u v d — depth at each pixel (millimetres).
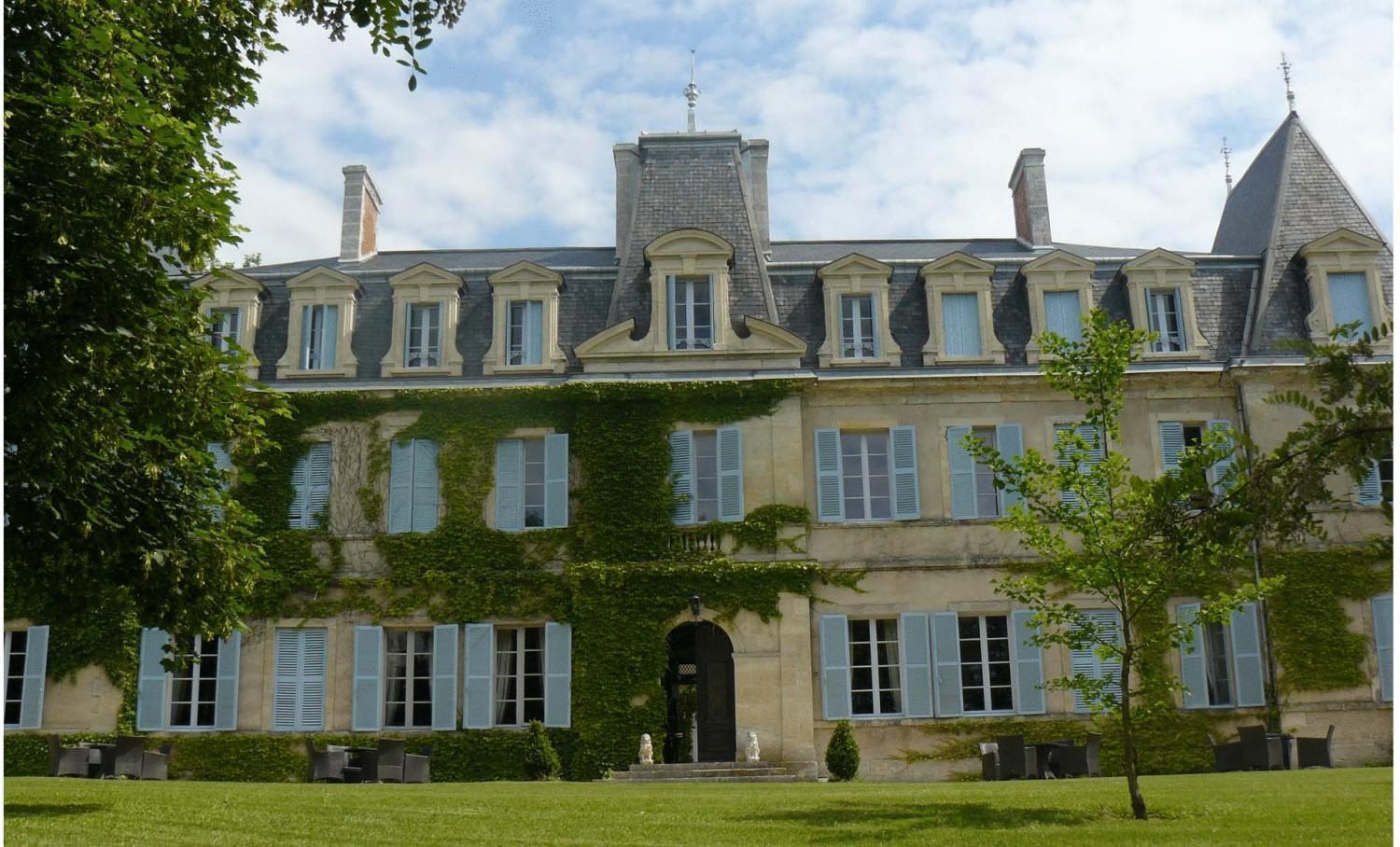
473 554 26594
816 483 27062
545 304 28234
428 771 23734
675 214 29469
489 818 14461
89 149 13000
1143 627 26078
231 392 15516
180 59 15344
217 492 16031
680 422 27109
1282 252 28453
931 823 14211
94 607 15422
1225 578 26016
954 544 26656
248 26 15648
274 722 25922
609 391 26938
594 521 26484
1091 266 28172
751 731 25188
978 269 28188
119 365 13992
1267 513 10562
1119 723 16016
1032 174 31094
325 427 27297
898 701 26359
